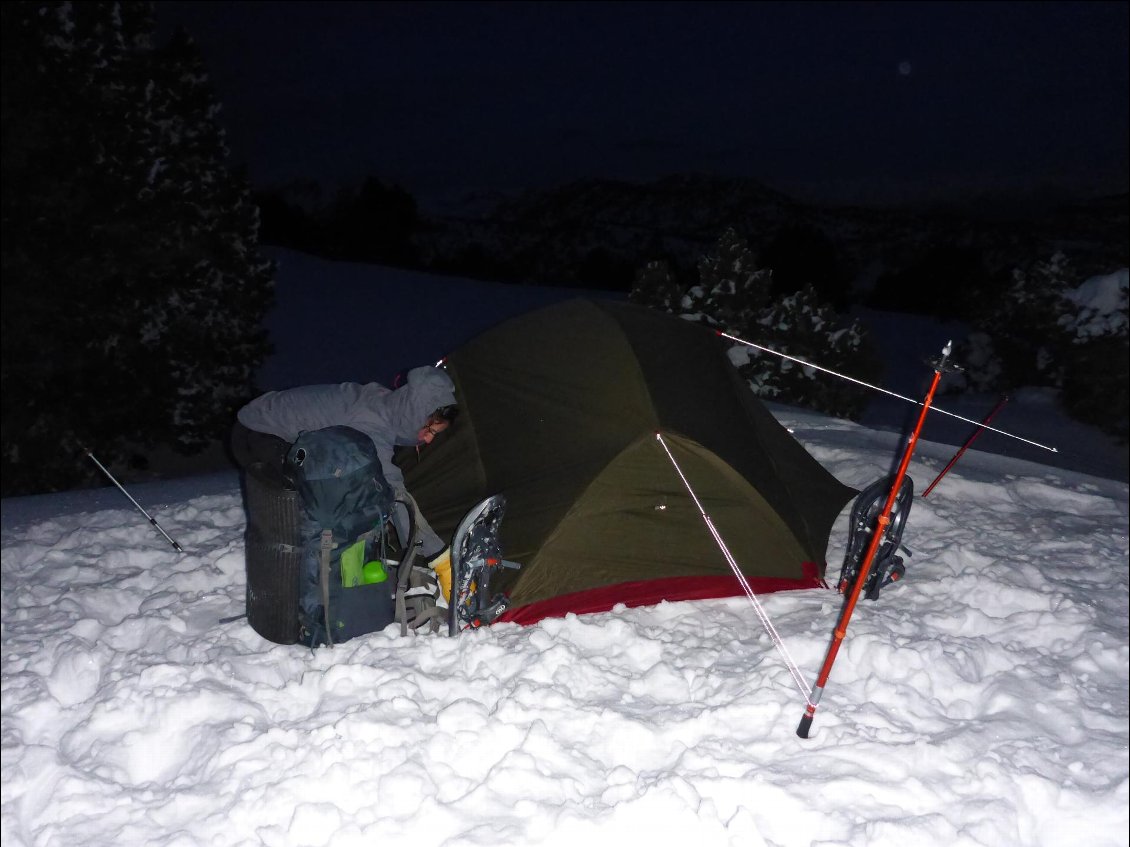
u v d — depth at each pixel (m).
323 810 3.46
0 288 11.31
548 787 3.57
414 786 3.60
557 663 4.40
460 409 6.00
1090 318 14.48
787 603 5.18
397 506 4.86
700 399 5.55
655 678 4.34
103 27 12.16
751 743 3.87
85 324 11.98
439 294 27.42
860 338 12.66
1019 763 3.76
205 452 14.81
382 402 4.92
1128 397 13.66
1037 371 15.62
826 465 7.77
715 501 5.21
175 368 12.81
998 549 6.07
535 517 5.12
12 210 11.43
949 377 16.47
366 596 4.67
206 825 3.50
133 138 12.18
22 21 11.41
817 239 31.19
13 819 3.71
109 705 4.21
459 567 4.71
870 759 3.74
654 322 6.04
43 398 11.71
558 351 5.79
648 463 5.14
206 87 13.47
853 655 4.51
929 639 4.72
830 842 3.31
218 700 4.20
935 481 7.15
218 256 13.80
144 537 6.41
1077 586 5.55
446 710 3.97
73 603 5.44
